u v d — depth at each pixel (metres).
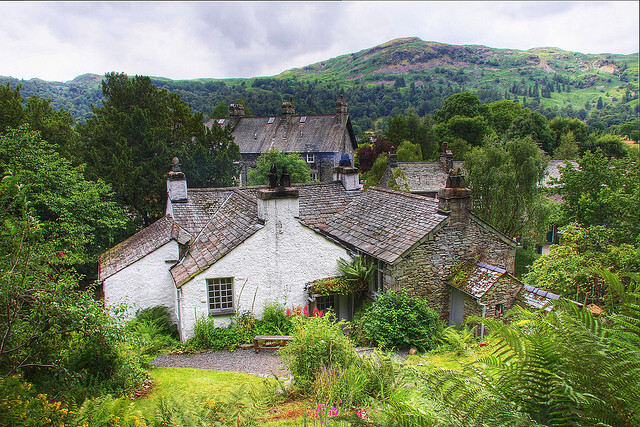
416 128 65.69
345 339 8.83
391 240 15.00
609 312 4.04
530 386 3.17
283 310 14.30
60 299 7.07
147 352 12.37
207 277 13.77
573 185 20.52
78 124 29.92
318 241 14.85
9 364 6.77
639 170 20.31
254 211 15.48
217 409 5.89
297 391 8.05
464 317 14.30
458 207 14.72
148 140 26.55
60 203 19.08
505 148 25.20
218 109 72.25
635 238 16.17
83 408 5.57
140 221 26.88
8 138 18.64
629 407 2.71
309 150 52.47
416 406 3.80
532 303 13.40
